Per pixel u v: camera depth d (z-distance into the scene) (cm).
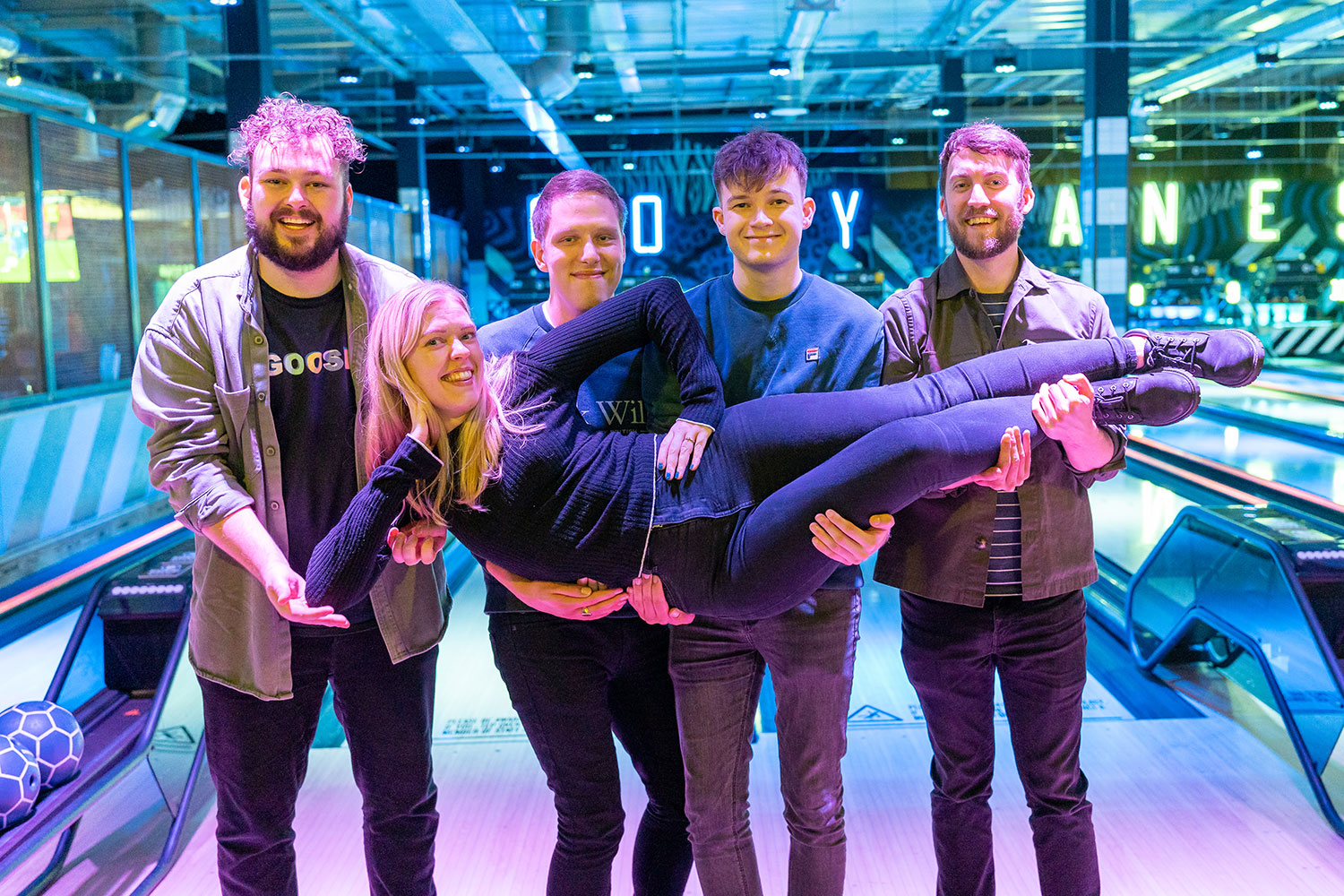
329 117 185
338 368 192
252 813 194
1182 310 1598
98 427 716
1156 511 629
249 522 180
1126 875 255
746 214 196
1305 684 324
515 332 214
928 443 167
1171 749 328
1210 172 1572
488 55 1068
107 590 318
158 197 821
